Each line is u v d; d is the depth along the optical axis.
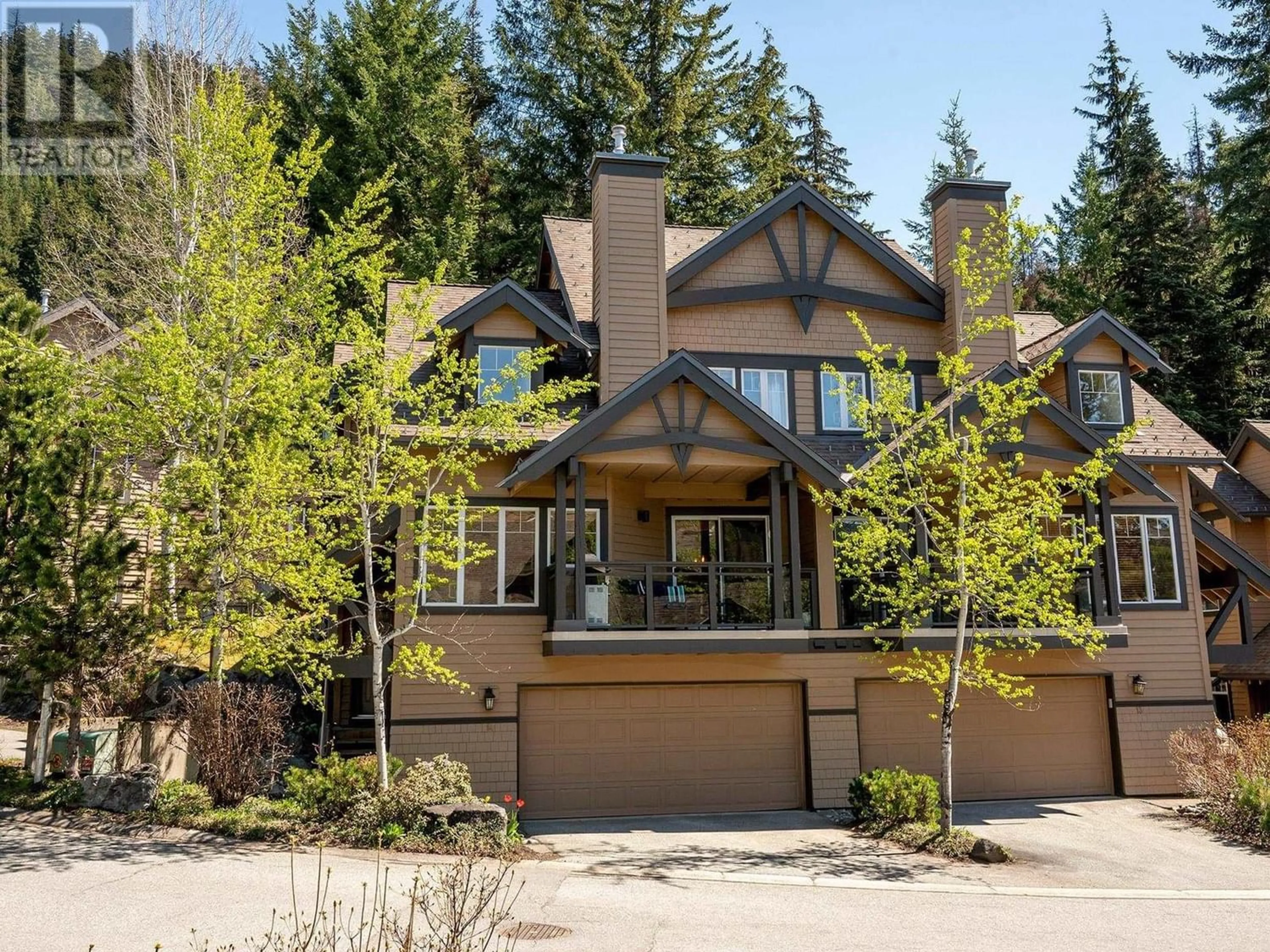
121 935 8.21
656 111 33.03
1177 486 19.73
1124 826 15.76
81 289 26.64
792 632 16.12
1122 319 35.12
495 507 16.69
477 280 31.64
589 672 16.50
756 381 19.05
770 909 10.30
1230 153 34.50
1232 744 16.38
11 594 13.37
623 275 18.33
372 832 12.37
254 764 13.77
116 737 14.91
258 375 14.47
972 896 11.28
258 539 13.38
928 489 16.03
